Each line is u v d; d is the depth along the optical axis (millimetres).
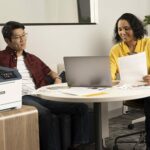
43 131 2656
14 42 3059
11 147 2047
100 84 2457
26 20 3531
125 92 2254
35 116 2184
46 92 2449
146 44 3107
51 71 3320
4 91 2109
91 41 4180
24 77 3113
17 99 2191
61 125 2914
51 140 2756
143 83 2555
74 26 3963
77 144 3068
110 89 2383
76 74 2498
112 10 4422
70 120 2988
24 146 2121
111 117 4445
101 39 4309
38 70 3240
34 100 2953
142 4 4855
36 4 3602
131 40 3113
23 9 3496
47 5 3701
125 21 3070
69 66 2508
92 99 2131
